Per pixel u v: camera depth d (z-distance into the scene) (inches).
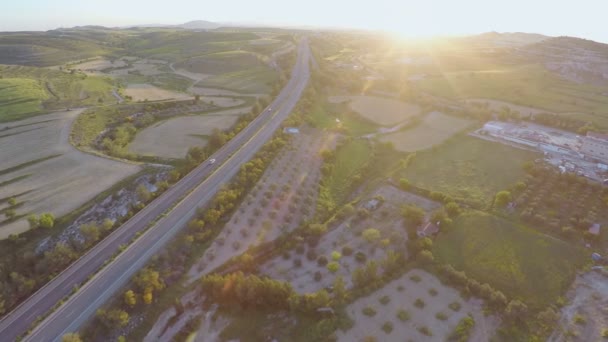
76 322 2258.9
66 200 3316.9
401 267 2915.8
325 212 3634.4
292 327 2410.2
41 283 2524.6
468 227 3321.9
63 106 5816.9
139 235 2999.5
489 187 4025.6
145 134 5103.3
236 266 2849.4
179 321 2422.5
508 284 2731.3
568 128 5880.9
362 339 2324.1
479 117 6274.6
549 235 3181.6
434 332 2370.8
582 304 2549.2
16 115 5236.2
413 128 5890.8
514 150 5017.2
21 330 2197.3
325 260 2967.5
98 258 2755.9
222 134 4852.4
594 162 4603.8
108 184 3595.0
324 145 4990.2
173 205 3410.4
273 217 3398.1
